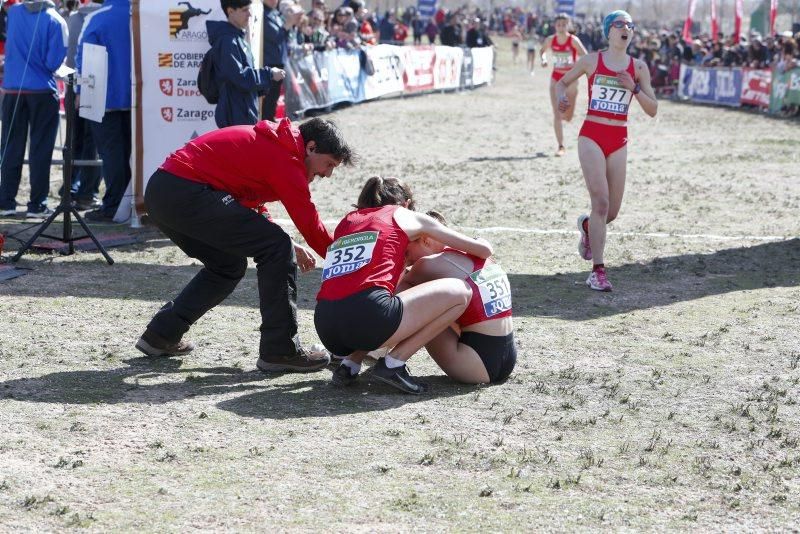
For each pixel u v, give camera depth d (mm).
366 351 9086
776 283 13812
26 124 17297
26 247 14047
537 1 197125
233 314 11820
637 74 13484
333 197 20516
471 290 9164
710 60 57562
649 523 6484
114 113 16922
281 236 9484
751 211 19656
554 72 28031
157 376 9477
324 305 8875
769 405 8945
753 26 76375
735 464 7562
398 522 6418
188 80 16391
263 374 9664
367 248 8859
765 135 35406
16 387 8969
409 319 8820
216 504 6645
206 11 16203
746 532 6391
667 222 18391
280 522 6387
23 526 6254
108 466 7262
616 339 11062
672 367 10055
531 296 12922
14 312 11555
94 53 15188
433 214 9648
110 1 16562
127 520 6379
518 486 7027
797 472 7422
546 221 18188
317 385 9336
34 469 7164
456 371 9336
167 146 16594
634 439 8055
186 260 14570
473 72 60469
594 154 13367
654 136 34875
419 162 26391
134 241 15672
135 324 11250
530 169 25328
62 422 8141
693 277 14133
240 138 9281
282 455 7539
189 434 7957
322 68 39594
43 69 16750
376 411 8609
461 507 6664
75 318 11406
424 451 7676
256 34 17594
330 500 6734
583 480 7176
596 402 8961
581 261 15070
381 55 47031
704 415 8664
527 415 8578
